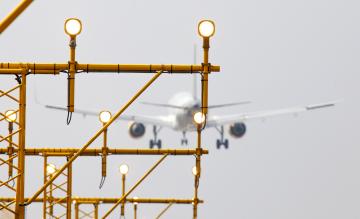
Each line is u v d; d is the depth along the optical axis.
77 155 59.28
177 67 58.88
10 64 58.88
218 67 58.78
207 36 57.91
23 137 59.88
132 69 58.84
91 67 58.44
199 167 82.44
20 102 59.31
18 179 60.31
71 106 57.72
